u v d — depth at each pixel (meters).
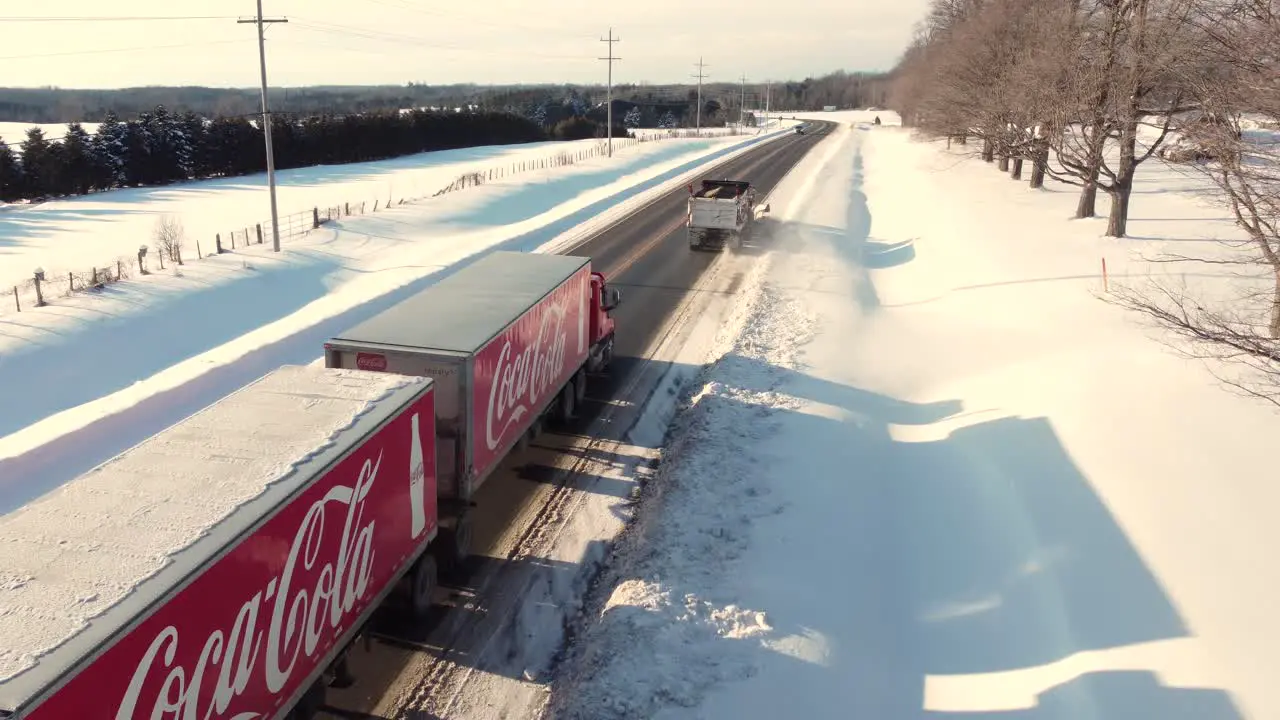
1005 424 14.03
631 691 8.09
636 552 10.71
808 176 56.66
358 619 7.71
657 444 14.34
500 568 10.54
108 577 5.14
